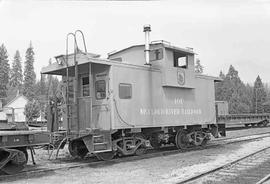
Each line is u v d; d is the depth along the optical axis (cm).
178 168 1112
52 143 1265
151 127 1449
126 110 1320
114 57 1680
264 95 9125
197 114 1709
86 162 1233
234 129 3441
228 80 9256
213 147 1730
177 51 1579
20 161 992
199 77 1755
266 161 1206
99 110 1305
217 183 859
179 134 1631
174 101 1564
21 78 10100
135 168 1120
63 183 897
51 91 1402
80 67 1312
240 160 1219
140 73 1401
